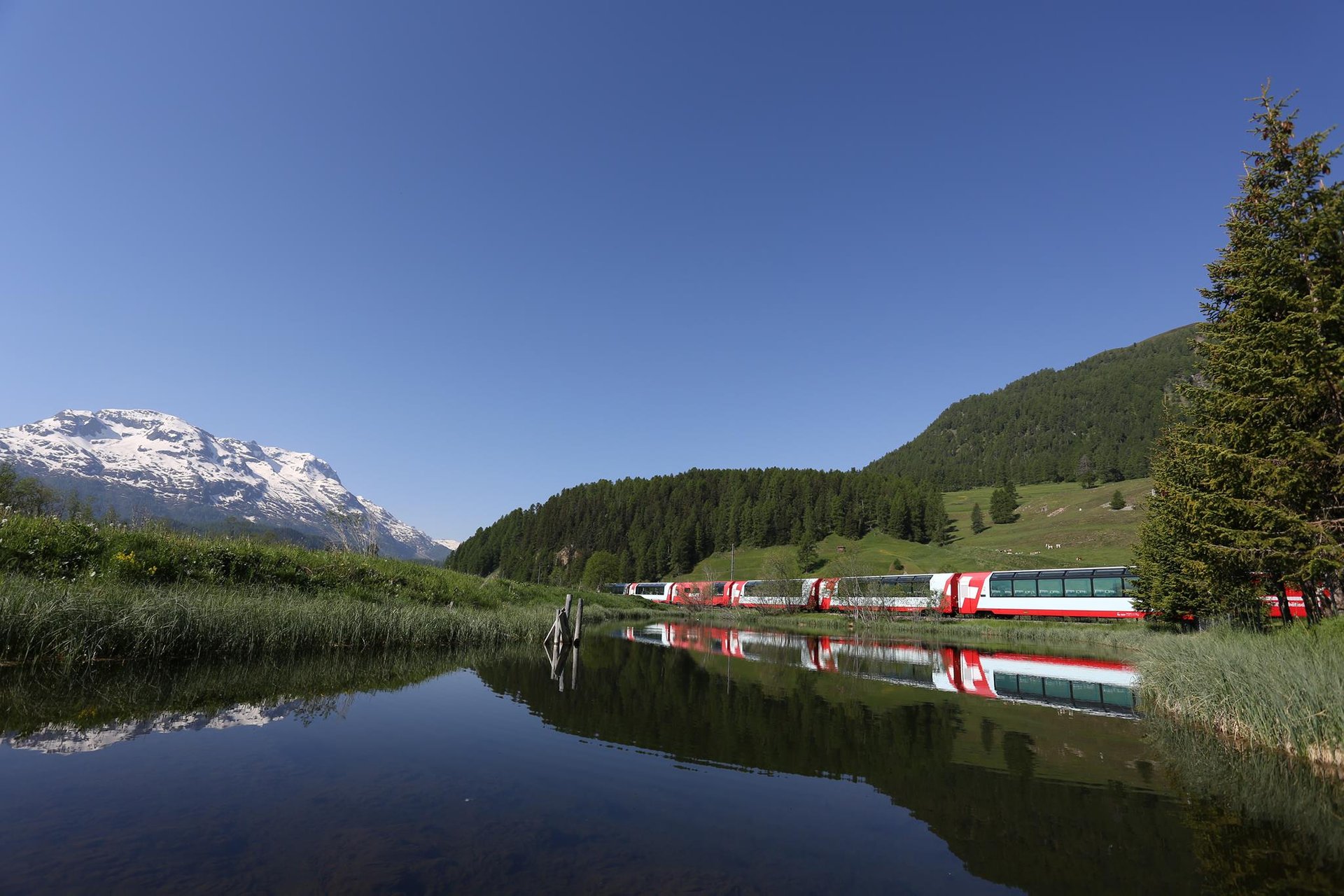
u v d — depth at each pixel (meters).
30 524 16.33
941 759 8.86
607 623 45.66
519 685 13.97
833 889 4.74
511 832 5.56
